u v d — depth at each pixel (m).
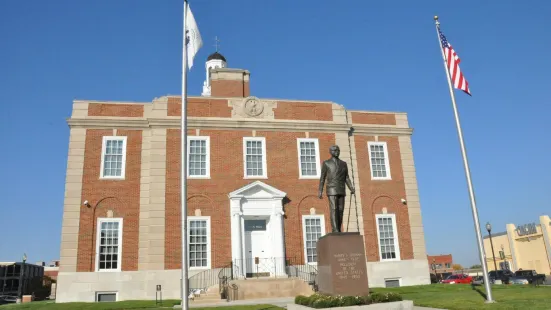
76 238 27.77
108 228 28.39
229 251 28.64
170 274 27.56
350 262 15.80
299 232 30.22
